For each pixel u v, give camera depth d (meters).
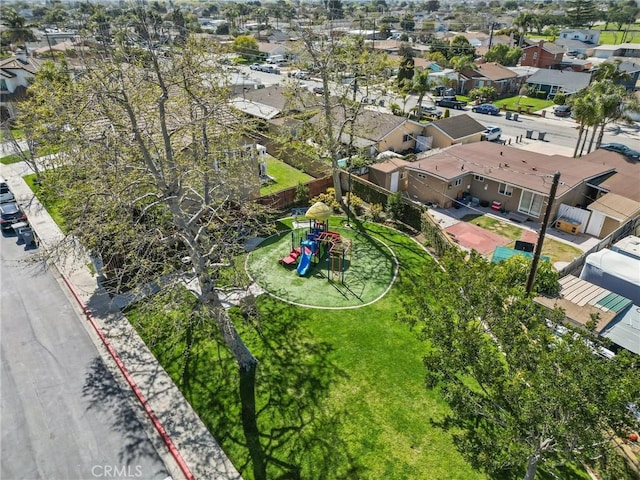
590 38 104.38
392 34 118.94
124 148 15.95
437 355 11.95
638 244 22.94
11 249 24.94
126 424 14.37
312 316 19.50
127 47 15.58
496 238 27.11
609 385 8.27
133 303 19.91
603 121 38.03
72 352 17.42
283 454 13.31
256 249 25.09
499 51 78.19
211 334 18.28
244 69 80.69
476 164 31.70
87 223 15.91
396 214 28.25
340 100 29.12
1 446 13.61
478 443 12.77
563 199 28.64
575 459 9.07
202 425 14.26
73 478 12.69
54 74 31.19
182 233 15.48
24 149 38.47
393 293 21.20
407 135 41.00
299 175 35.38
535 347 10.12
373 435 13.92
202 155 16.81
